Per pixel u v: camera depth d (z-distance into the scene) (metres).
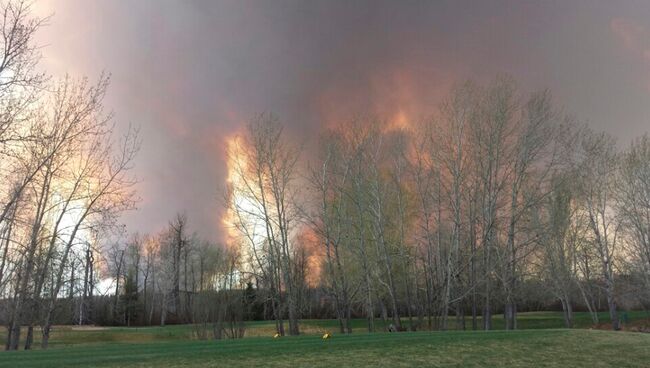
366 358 14.23
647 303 63.53
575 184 43.12
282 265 38.47
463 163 36.12
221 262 48.09
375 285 37.94
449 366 13.78
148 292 79.69
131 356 13.79
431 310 37.09
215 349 15.23
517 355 15.78
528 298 52.09
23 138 23.70
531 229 35.66
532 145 35.59
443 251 36.88
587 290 53.47
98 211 28.27
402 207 37.47
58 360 13.04
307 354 14.57
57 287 28.42
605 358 15.98
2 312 28.47
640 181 44.88
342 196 37.31
